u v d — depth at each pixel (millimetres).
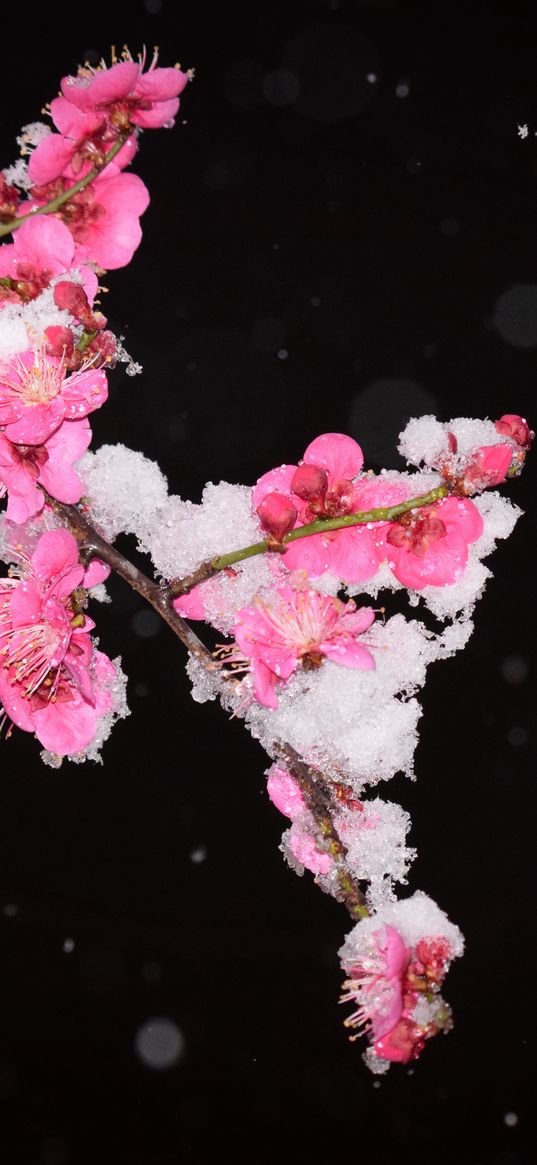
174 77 721
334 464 719
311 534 710
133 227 731
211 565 709
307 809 716
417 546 716
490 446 708
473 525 717
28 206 733
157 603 711
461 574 718
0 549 725
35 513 723
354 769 713
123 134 726
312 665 704
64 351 709
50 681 718
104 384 713
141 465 728
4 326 708
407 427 714
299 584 711
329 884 709
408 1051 688
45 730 723
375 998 690
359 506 718
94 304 719
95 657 729
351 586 724
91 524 721
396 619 722
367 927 694
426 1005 689
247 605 720
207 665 706
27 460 715
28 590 708
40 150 724
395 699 716
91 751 730
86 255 731
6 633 714
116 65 715
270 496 708
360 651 700
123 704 731
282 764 713
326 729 710
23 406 709
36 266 717
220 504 722
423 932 694
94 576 731
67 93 722
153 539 726
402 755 713
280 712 711
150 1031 1495
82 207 731
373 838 711
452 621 724
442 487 709
